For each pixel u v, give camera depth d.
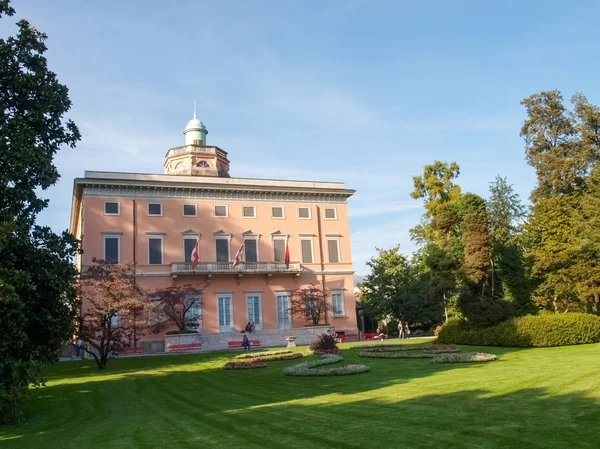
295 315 53.31
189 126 64.06
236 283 51.88
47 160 17.66
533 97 54.03
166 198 50.56
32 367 15.34
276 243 54.38
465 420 10.81
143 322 34.31
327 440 9.93
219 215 52.47
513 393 13.92
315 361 26.50
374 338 55.50
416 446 8.99
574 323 30.09
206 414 14.52
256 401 16.50
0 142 16.38
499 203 56.50
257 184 54.78
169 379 25.03
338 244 57.00
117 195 48.69
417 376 19.50
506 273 39.91
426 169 61.53
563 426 9.72
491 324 34.12
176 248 50.00
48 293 17.41
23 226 16.72
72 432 13.09
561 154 50.97
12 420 15.45
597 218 34.81
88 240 46.91
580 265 37.50
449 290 36.38
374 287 62.72
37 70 18.42
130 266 37.47
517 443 8.76
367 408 13.21
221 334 46.75
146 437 11.58
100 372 29.70
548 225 41.03
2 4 18.00
